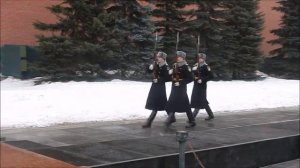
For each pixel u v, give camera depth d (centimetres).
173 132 1016
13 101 1248
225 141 905
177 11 2297
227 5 2552
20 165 671
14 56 2155
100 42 1939
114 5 2088
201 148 821
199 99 1196
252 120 1259
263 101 1712
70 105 1261
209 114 1241
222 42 2523
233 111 1484
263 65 2970
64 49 1861
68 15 1927
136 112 1281
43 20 2430
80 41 1928
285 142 974
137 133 990
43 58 1911
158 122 1170
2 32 2366
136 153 771
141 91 1585
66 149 796
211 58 2423
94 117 1185
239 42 2578
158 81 1070
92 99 1367
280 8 2883
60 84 1744
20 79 2108
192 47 2311
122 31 2009
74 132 979
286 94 1917
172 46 2284
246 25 2572
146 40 2067
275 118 1320
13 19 2384
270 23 3484
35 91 1409
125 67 2041
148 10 2102
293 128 1109
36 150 780
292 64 2888
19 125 1041
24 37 2405
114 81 1902
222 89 1867
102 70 1927
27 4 2405
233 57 2509
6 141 857
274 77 2875
